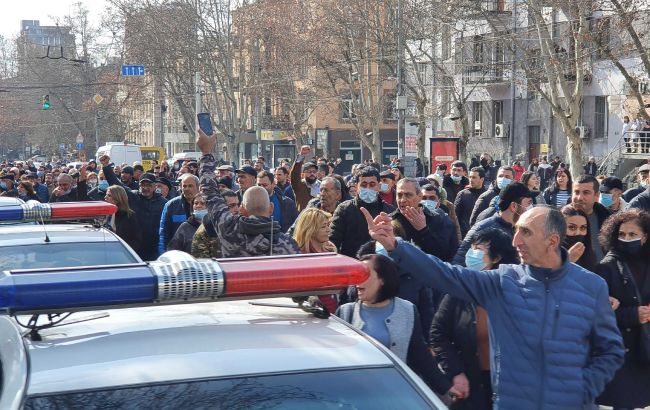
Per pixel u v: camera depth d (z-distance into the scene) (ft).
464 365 17.29
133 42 180.65
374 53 150.41
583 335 14.61
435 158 99.35
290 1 162.71
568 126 98.78
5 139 362.94
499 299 14.93
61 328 11.73
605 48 97.71
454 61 144.66
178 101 190.19
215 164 20.75
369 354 11.39
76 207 26.32
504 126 154.61
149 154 191.11
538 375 14.55
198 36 176.96
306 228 23.50
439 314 17.53
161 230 36.88
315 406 10.52
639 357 19.15
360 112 151.23
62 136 296.92
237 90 177.88
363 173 27.96
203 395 10.27
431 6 125.49
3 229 26.43
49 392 10.07
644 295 19.29
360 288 16.88
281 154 207.21
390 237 15.26
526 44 125.80
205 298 11.38
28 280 10.73
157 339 11.27
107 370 10.43
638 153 121.19
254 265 11.79
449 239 25.46
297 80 170.40
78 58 260.42
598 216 26.18
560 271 14.73
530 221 14.62
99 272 11.16
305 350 11.21
